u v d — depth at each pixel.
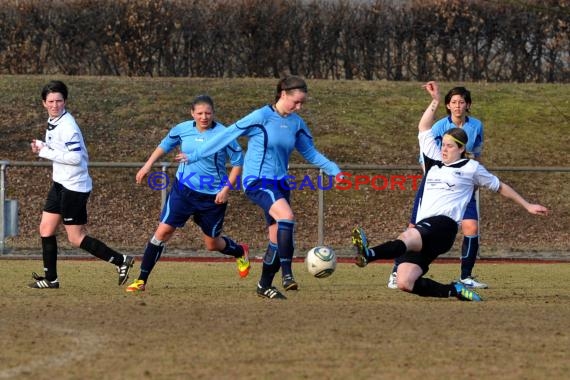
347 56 84.25
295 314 25.69
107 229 56.56
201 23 82.69
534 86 81.94
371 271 41.62
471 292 29.53
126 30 82.00
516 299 30.88
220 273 39.78
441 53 84.69
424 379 17.91
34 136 67.00
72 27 81.75
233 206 59.31
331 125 71.38
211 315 25.34
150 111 71.69
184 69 83.06
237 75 83.44
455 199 28.12
